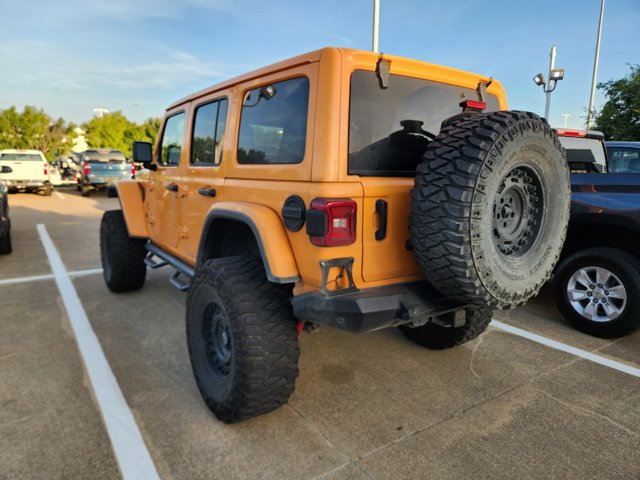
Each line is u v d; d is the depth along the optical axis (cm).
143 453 235
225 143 302
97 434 250
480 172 201
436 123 274
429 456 234
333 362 342
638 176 384
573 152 495
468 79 288
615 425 263
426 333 359
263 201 256
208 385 269
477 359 349
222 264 260
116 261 478
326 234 212
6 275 587
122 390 298
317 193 217
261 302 242
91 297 495
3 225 664
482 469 225
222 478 218
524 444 245
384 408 279
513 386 307
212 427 258
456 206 201
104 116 3547
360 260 227
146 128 3425
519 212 241
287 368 242
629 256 370
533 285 237
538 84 1216
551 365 339
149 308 459
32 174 1675
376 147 240
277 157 252
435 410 278
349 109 224
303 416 270
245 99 284
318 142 219
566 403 286
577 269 400
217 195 308
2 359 342
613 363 343
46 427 256
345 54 222
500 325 421
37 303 473
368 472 222
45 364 334
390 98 245
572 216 403
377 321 219
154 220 445
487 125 211
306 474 221
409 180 244
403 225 240
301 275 232
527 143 219
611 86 1404
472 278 208
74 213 1225
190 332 284
